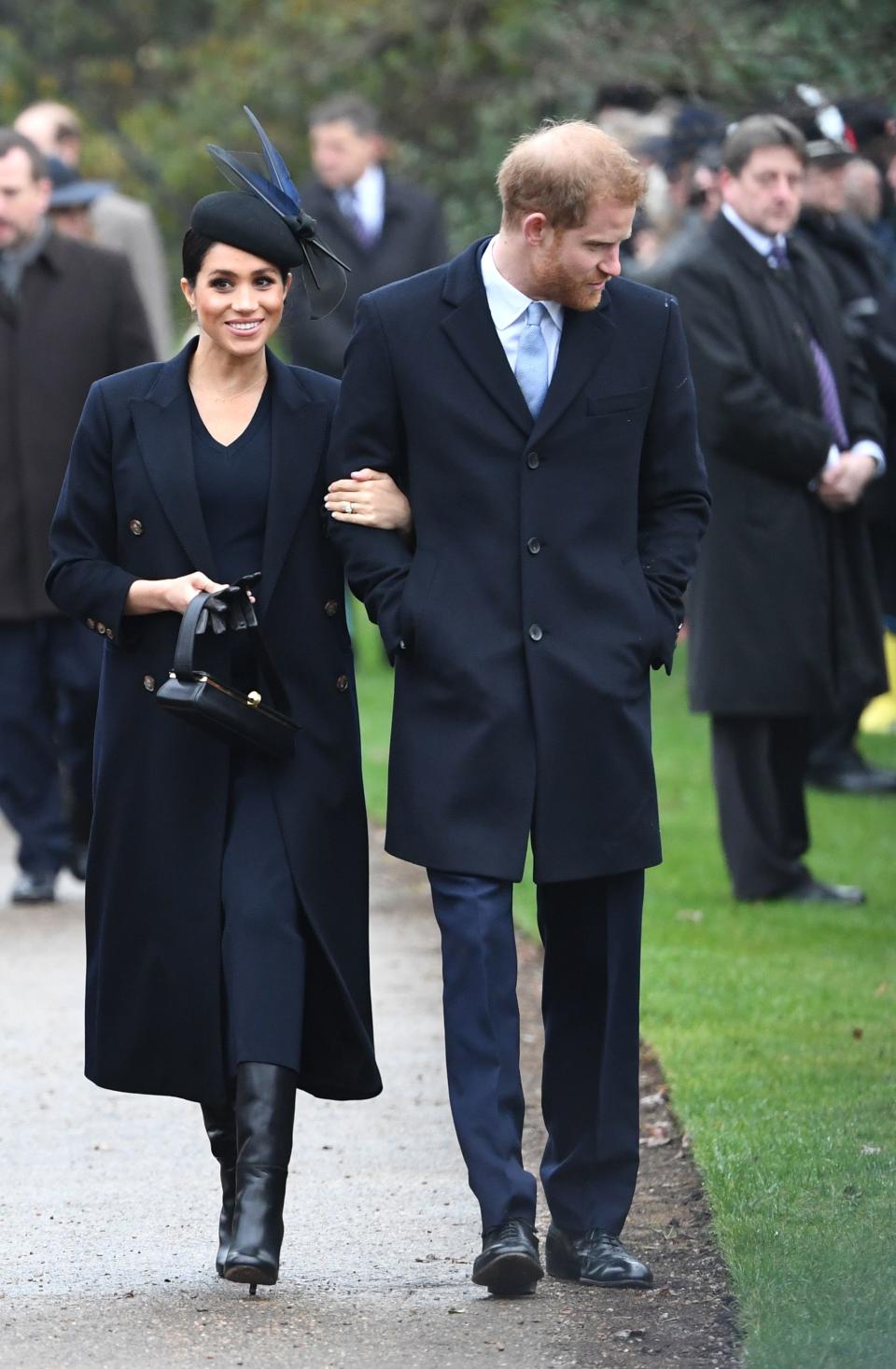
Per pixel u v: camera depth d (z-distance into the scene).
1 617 31.12
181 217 73.25
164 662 16.86
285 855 16.78
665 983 25.00
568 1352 15.18
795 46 35.81
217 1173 19.97
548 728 16.31
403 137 68.06
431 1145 20.59
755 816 29.09
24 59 76.62
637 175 16.02
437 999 25.92
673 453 16.84
